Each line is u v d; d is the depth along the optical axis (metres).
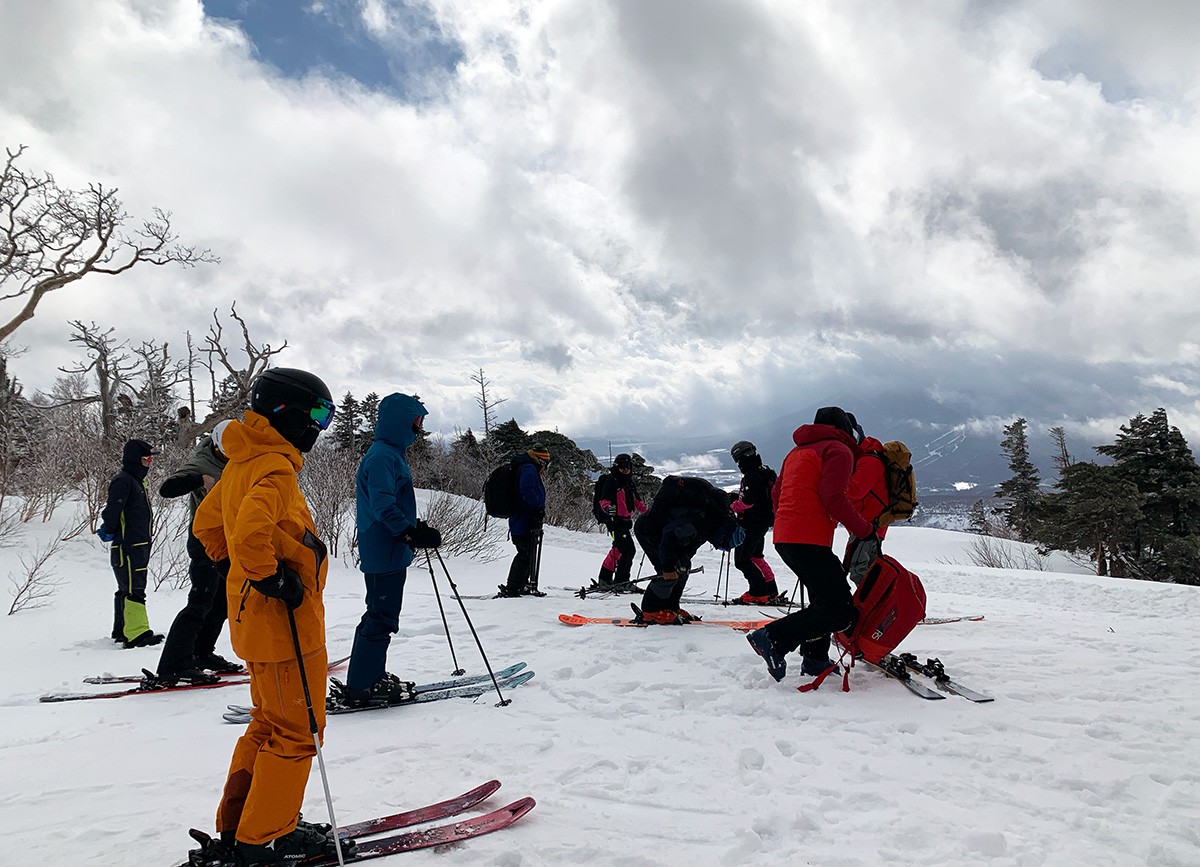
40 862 2.47
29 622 7.66
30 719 4.46
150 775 3.38
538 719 4.11
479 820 2.72
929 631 6.41
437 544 4.50
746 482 8.67
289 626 2.37
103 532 6.56
